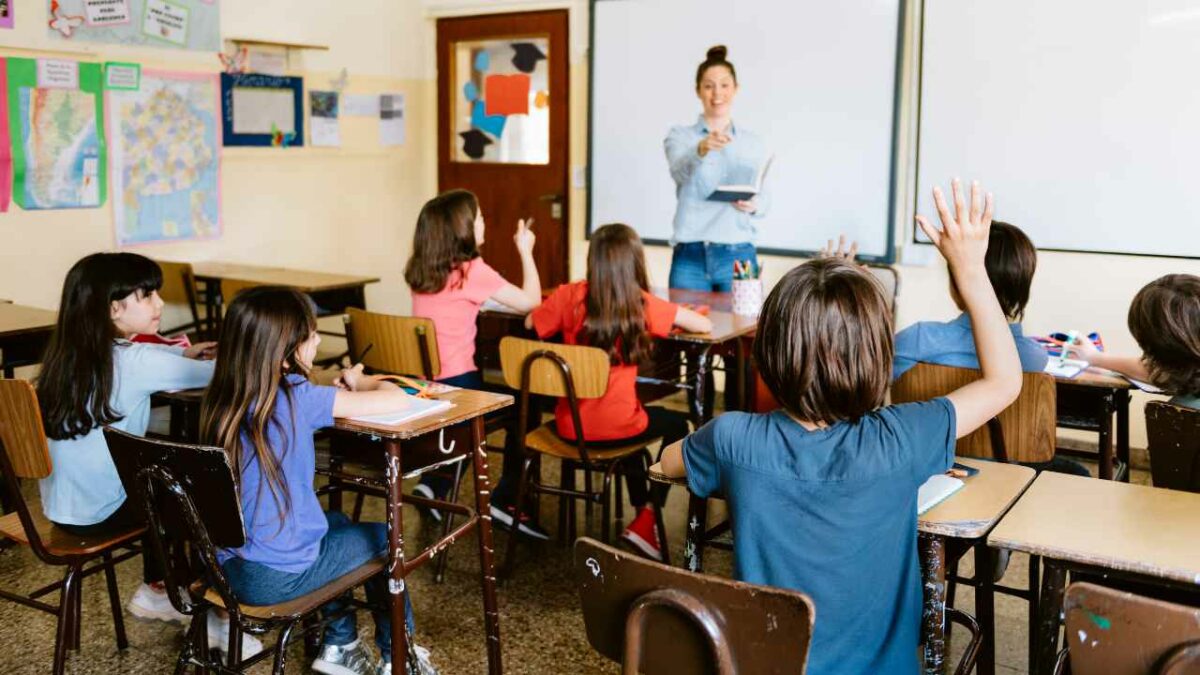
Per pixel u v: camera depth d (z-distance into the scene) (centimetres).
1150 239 402
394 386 224
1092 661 128
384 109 582
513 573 305
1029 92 419
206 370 232
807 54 470
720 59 487
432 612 278
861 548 143
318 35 536
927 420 147
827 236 478
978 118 432
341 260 568
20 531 232
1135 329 224
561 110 559
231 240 504
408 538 328
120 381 224
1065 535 153
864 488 142
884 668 145
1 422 210
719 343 328
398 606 207
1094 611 125
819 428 146
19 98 406
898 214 458
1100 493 173
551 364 286
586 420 298
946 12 432
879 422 146
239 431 193
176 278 448
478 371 368
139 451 185
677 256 505
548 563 313
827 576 143
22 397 204
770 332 146
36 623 269
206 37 478
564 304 310
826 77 466
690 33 500
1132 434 420
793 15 471
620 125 529
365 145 573
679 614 132
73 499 227
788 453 145
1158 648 122
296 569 197
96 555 226
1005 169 429
